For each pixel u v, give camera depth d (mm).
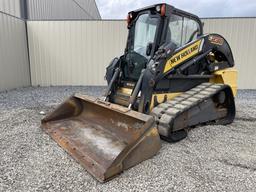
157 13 3467
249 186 2068
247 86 9195
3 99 6320
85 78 9484
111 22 9008
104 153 2562
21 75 8812
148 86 3098
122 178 2191
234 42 8898
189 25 3875
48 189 2004
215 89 3637
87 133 3148
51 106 5438
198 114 3488
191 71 3898
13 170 2312
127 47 4105
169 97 3549
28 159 2557
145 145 2453
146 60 3510
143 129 2438
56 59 9367
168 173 2291
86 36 9164
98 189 2016
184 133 3256
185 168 2402
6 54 7781
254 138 3369
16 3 8883
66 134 3125
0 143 3006
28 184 2072
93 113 3564
